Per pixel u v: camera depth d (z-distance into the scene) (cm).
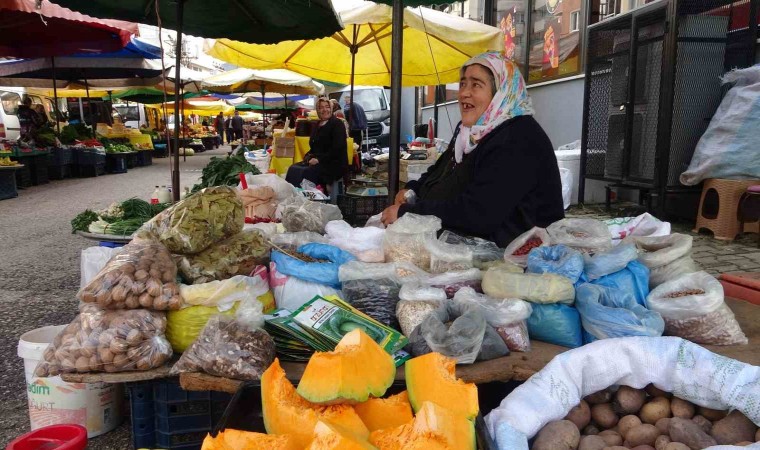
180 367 217
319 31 455
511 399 180
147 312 230
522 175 299
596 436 177
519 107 313
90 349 220
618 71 708
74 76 1411
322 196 568
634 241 290
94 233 421
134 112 3122
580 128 900
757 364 214
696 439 165
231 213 282
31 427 276
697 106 627
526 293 237
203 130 3850
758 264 493
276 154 894
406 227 294
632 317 216
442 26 581
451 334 213
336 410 154
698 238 589
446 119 1521
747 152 559
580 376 188
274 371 170
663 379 187
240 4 432
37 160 1413
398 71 420
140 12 458
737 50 625
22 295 512
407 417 165
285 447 136
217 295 237
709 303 227
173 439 243
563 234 289
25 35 887
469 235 312
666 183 629
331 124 748
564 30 938
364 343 171
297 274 267
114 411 284
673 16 595
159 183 1496
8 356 375
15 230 822
